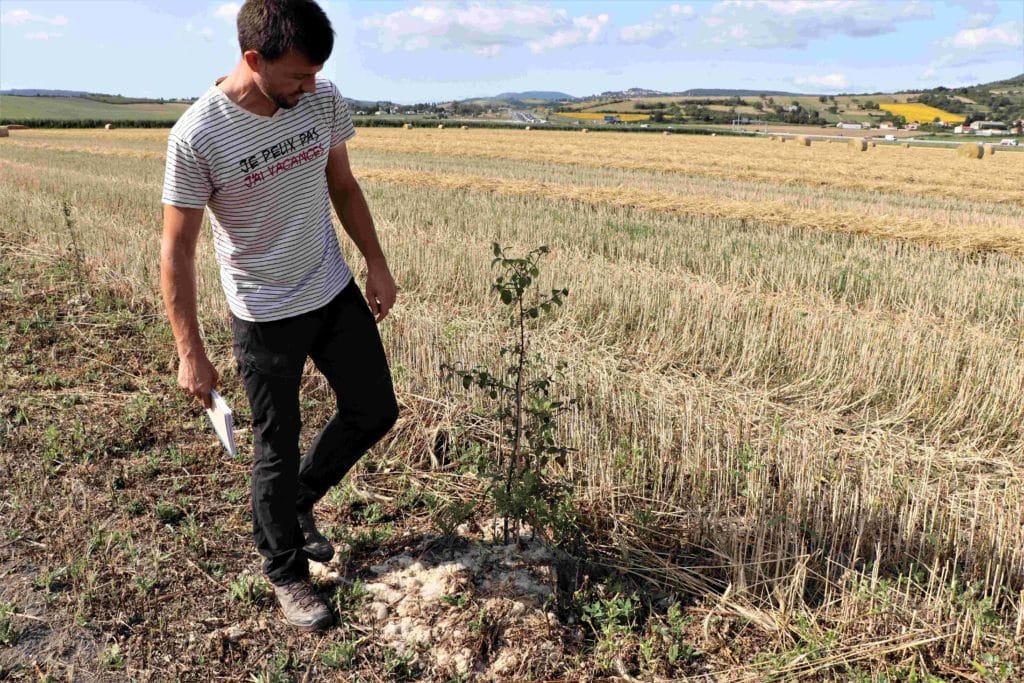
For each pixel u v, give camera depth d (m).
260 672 2.61
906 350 5.53
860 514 3.44
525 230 10.69
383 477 3.90
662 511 3.60
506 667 2.63
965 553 3.25
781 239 10.27
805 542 3.34
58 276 7.54
